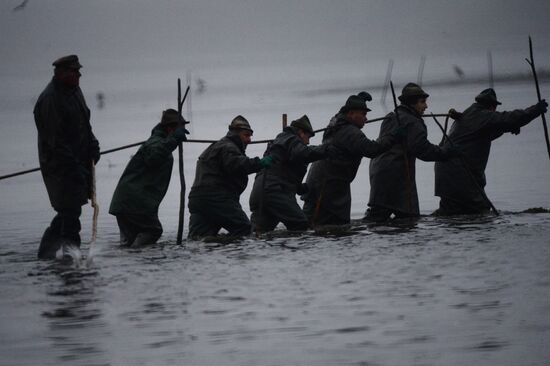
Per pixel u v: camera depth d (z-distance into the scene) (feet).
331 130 178.91
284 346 94.84
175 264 138.62
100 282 126.41
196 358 92.17
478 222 172.24
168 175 165.68
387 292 114.62
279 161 174.19
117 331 101.86
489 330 97.55
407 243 149.28
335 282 121.39
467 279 119.85
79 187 151.12
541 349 91.25
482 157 192.03
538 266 125.59
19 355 94.48
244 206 238.68
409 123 181.47
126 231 163.63
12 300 116.88
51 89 148.46
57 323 105.60
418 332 97.76
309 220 180.65
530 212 187.62
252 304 111.45
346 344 94.73
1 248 168.86
